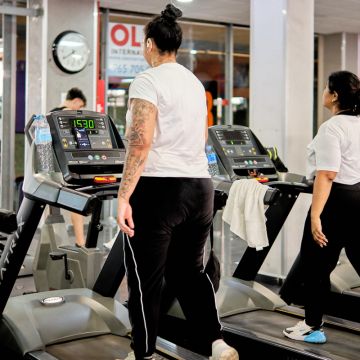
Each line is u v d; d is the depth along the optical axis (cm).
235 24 984
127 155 238
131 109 244
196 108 253
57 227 448
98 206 289
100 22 871
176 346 324
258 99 560
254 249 434
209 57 991
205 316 254
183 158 248
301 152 553
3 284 327
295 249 555
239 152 429
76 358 312
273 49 546
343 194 317
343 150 316
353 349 339
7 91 733
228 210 373
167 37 253
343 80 322
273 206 427
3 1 727
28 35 737
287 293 454
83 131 358
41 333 332
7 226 288
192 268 260
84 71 759
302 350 328
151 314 249
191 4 824
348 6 855
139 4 830
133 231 239
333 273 477
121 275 375
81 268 418
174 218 244
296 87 546
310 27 554
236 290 426
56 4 730
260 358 347
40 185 308
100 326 351
